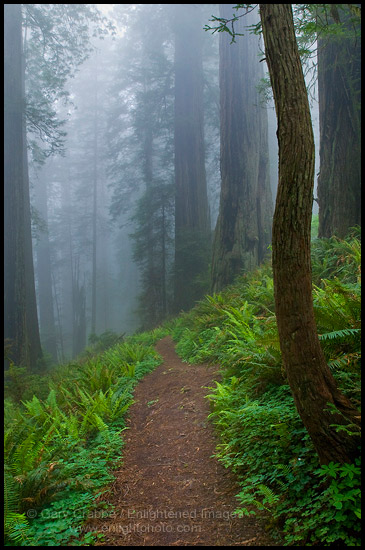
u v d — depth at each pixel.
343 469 2.61
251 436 3.77
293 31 2.79
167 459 4.36
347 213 8.41
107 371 7.62
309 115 2.74
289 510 2.83
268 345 4.49
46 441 4.31
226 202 14.83
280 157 2.75
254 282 9.51
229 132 14.98
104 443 4.75
